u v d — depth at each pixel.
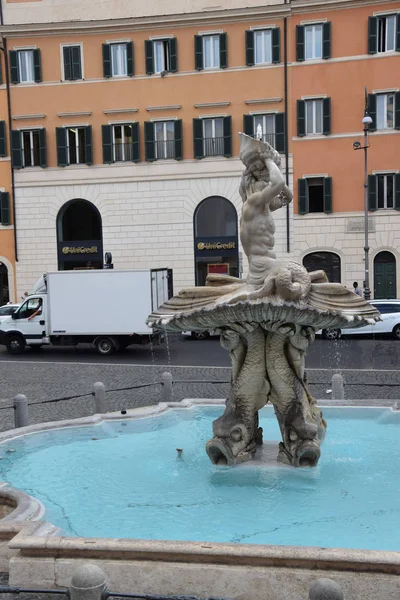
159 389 15.67
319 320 7.08
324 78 32.69
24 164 35.47
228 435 8.02
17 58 35.06
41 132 35.09
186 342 26.50
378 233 32.44
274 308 6.87
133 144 34.34
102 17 34.28
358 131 32.53
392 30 32.19
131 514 6.67
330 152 32.84
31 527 5.77
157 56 34.41
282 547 5.04
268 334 7.84
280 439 9.60
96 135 34.88
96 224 35.62
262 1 32.84
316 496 7.00
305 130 33.06
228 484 7.44
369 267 32.69
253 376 7.95
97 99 34.69
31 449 9.39
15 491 6.84
